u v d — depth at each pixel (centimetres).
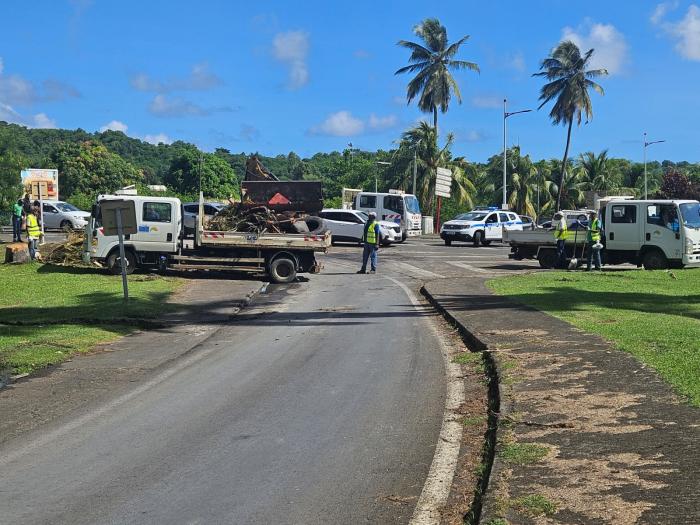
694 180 7600
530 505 496
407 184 6925
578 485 529
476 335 1199
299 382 965
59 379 1005
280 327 1445
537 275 2295
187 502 561
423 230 5519
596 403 744
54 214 4181
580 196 7569
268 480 606
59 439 732
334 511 540
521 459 593
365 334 1338
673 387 782
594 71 6594
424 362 1083
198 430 755
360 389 920
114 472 633
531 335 1177
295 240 2234
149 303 1730
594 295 1727
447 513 534
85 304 1720
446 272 2556
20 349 1198
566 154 6762
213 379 998
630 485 521
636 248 2519
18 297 1861
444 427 749
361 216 3784
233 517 531
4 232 4406
